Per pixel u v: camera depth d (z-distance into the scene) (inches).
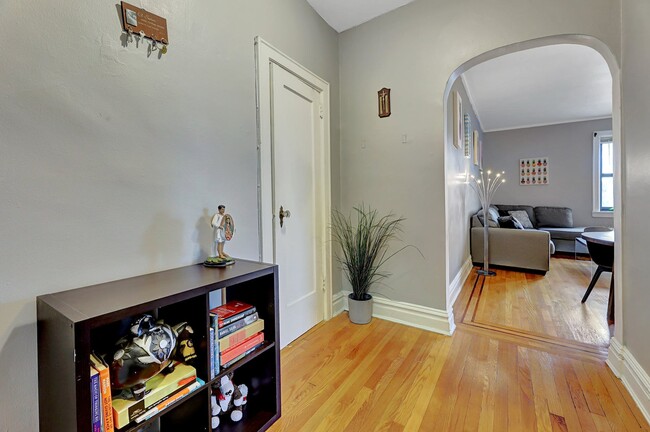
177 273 49.7
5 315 36.1
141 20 48.6
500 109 194.7
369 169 100.7
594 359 72.1
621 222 65.4
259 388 56.2
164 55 52.1
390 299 98.4
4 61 35.4
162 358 38.6
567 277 148.3
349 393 60.8
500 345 80.0
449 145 109.0
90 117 42.9
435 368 69.3
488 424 51.9
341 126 106.1
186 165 56.1
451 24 84.8
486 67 133.5
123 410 34.9
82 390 30.2
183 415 46.4
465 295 122.6
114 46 45.4
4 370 36.2
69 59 40.7
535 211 230.8
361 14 95.6
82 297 37.4
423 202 91.3
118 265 46.3
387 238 97.9
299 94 86.4
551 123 230.2
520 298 118.0
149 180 50.3
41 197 38.6
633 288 60.4
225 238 56.3
